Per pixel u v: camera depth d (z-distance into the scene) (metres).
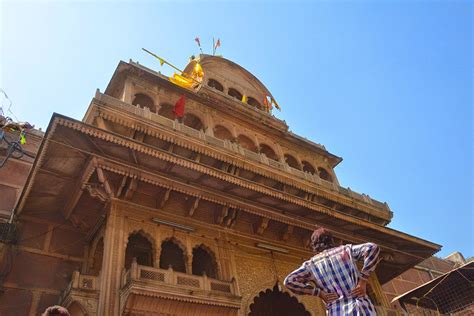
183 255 11.88
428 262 27.30
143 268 9.76
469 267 11.91
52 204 12.04
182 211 12.28
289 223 14.03
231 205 12.78
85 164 11.02
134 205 11.31
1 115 12.27
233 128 17.33
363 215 17.61
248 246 13.07
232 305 10.55
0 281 10.38
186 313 9.79
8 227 11.20
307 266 2.93
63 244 11.80
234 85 20.52
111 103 12.26
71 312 9.20
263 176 14.57
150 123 12.67
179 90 16.36
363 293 2.62
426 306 13.55
